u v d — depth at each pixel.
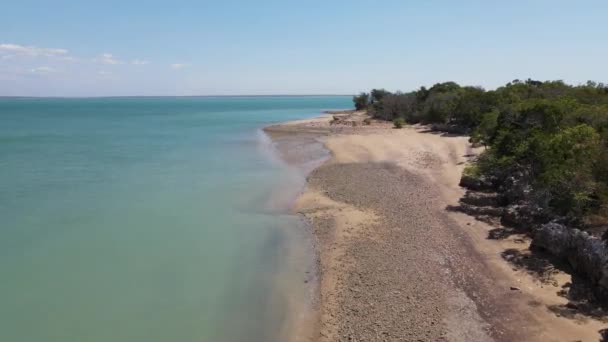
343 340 10.12
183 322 11.31
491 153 22.38
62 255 15.44
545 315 10.70
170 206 21.28
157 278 13.77
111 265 14.66
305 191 23.72
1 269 14.26
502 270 13.21
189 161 33.78
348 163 30.98
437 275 13.05
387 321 10.75
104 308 12.01
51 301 12.35
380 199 21.36
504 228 16.78
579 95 36.47
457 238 15.92
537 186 16.73
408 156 32.56
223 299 12.44
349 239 16.33
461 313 10.95
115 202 21.97
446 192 22.27
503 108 28.09
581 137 16.27
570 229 13.55
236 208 20.89
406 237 16.20
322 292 12.49
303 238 16.84
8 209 20.67
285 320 11.22
